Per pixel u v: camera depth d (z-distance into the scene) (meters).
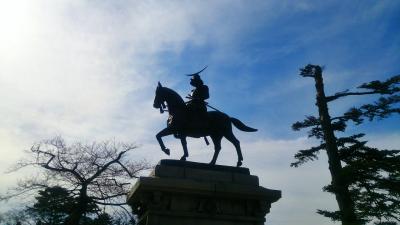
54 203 28.22
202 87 11.48
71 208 28.72
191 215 9.45
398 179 20.89
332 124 23.08
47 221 30.30
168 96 11.10
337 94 23.19
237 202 10.02
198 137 11.20
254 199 10.04
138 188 9.36
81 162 29.45
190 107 11.03
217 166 10.40
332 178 21.75
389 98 22.22
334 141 22.34
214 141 11.16
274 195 10.10
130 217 28.83
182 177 9.80
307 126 24.11
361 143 22.00
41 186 29.12
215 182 9.81
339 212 19.09
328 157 22.28
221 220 9.70
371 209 20.05
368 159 21.95
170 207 9.41
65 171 29.08
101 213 28.77
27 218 29.92
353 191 20.83
